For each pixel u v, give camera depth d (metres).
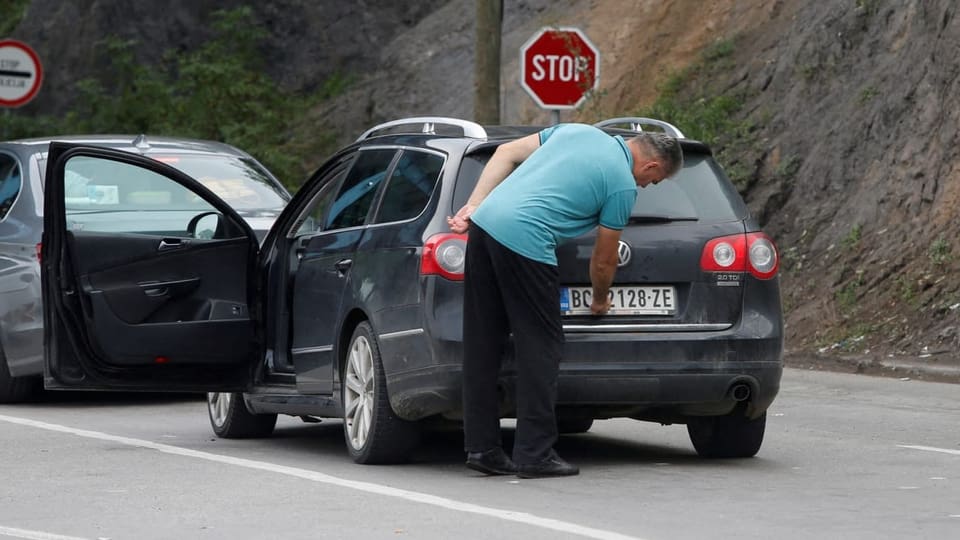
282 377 25.77
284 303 25.78
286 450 25.58
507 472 21.61
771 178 47.41
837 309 41.50
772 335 22.42
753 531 17.22
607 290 21.47
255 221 34.09
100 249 25.11
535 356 21.05
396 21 74.81
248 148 68.12
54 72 80.44
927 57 44.00
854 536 16.91
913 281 40.28
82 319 24.98
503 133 23.17
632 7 59.41
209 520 18.31
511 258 20.83
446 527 17.61
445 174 22.39
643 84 55.81
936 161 42.19
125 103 73.00
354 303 23.27
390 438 22.77
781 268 44.69
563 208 20.95
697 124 50.09
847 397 33.19
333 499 19.73
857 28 48.12
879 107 45.09
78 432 28.12
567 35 39.56
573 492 20.20
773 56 51.16
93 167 35.09
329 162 25.89
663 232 22.23
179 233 33.34
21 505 19.55
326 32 74.56
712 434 23.89
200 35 77.00
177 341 25.36
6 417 30.94
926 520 17.97
